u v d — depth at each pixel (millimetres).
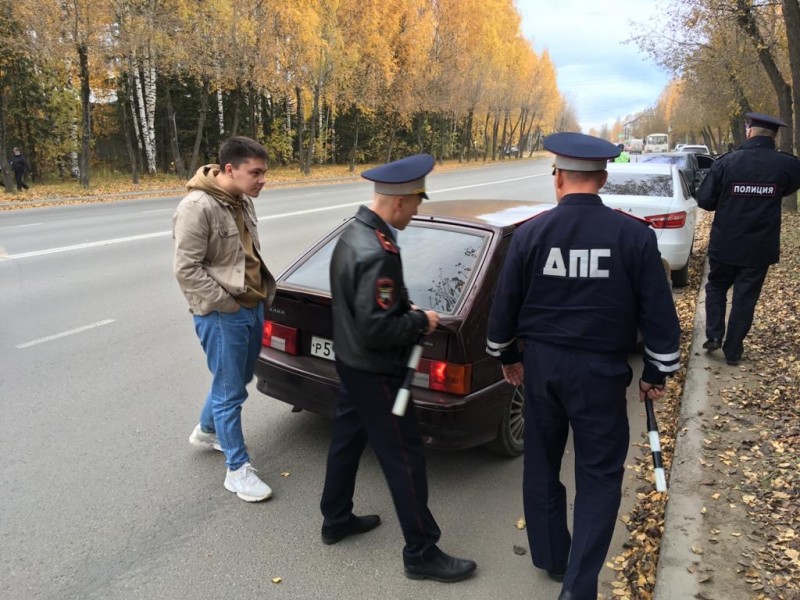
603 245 2271
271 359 3656
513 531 3098
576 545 2365
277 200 18672
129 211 15859
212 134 36500
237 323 3188
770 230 4641
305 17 29531
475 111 56688
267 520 3129
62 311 6621
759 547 2793
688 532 2914
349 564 2818
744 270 4781
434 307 3309
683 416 4148
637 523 3174
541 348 2400
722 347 5098
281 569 2770
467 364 3158
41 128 26969
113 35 21562
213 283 3074
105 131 34156
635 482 3568
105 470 3545
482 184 25953
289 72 30391
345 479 2863
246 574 2730
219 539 2967
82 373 4965
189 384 4805
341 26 33656
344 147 48219
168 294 7379
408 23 39344
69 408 4332
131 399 4508
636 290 2291
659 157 16125
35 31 19484
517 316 2521
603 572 2812
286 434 4051
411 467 2578
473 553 2920
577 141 2350
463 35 45875
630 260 2264
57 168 29094
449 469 3695
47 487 3354
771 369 4859
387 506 3291
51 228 12406
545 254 2348
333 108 39094
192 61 24969
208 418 3686
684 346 5742
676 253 7484
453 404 3109
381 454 2600
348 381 2564
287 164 40750
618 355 2340
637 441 4094
